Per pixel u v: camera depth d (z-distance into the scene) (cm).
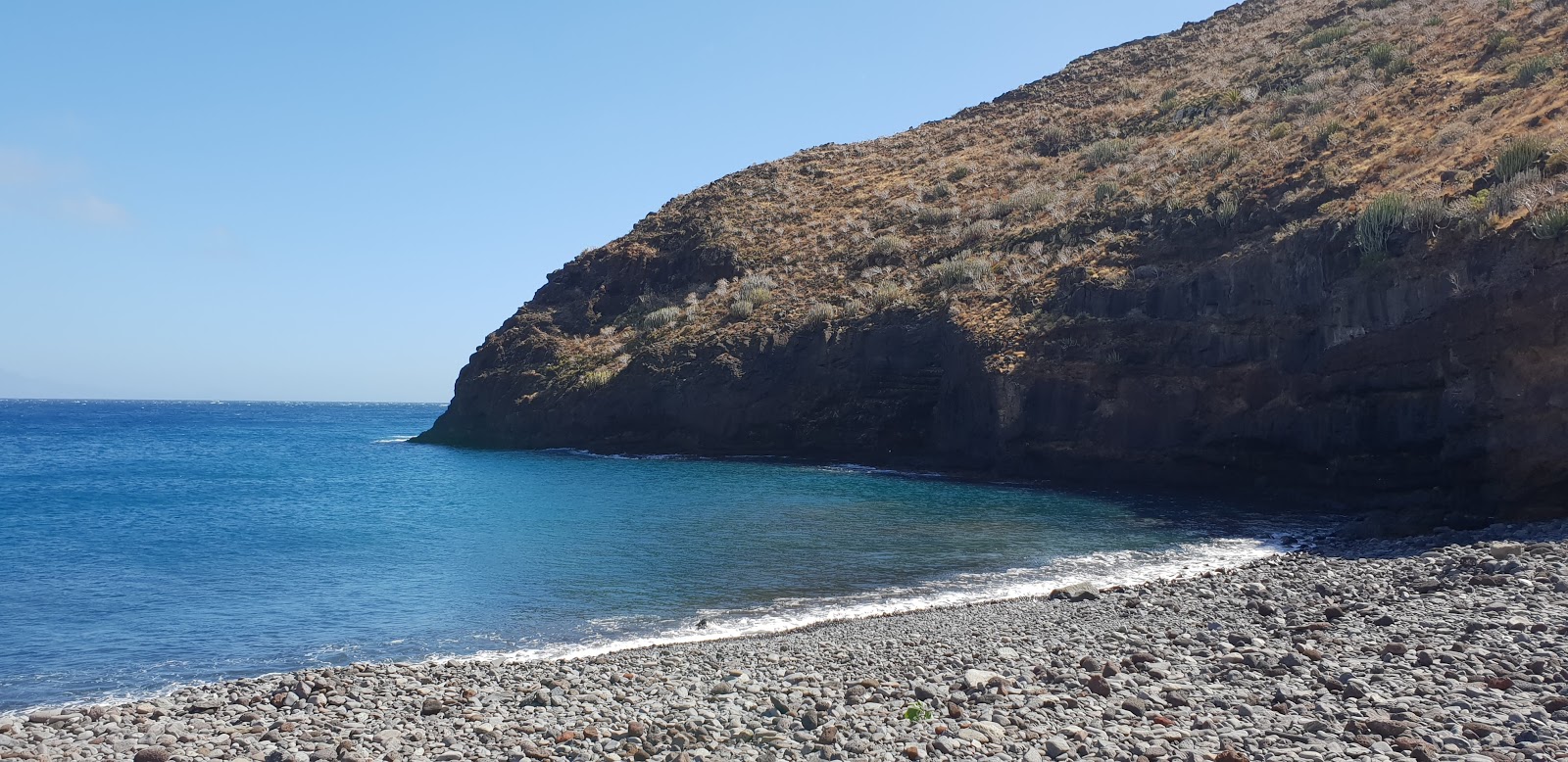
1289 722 838
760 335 5431
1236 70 6700
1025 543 2409
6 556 2344
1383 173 3516
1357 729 806
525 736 946
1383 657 1051
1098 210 4922
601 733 940
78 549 2445
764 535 2559
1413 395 2806
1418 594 1417
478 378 6919
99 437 9475
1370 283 2959
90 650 1510
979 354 4253
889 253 5862
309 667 1413
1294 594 1566
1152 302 3834
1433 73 4438
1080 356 3900
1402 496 2808
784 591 1897
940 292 4959
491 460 5459
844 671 1195
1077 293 4162
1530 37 4250
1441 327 2697
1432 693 896
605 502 3316
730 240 6819
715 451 5406
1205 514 2914
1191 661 1098
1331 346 3095
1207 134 5497
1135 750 789
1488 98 3672
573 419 6006
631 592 1898
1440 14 5569
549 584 1973
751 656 1325
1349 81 5044
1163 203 4531
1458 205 2844
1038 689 1005
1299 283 3288
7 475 4891
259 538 2627
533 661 1378
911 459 4634
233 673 1391
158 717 1073
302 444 8075
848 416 4972
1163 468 3619
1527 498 2409
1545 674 920
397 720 1030
